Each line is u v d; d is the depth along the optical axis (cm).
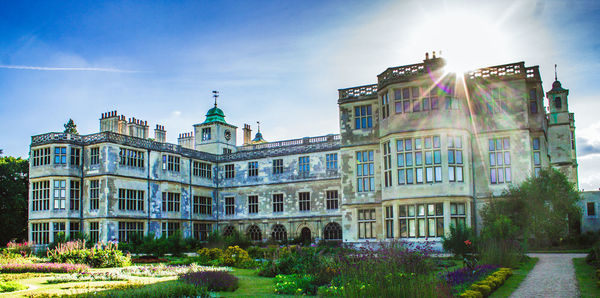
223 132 6881
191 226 5669
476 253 2744
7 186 5684
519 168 3525
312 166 5550
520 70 3619
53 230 4688
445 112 3516
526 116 3556
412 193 3500
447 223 3378
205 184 5981
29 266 2731
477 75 3734
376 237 3828
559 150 4741
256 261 3331
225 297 1759
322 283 1955
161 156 5372
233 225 5994
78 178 4888
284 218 5625
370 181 3922
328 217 5353
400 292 1330
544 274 2102
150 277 2469
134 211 4975
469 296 1481
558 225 3294
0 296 1725
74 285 2080
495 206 3316
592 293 1603
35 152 4934
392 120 3631
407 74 3634
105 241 4644
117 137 4912
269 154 5859
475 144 3666
